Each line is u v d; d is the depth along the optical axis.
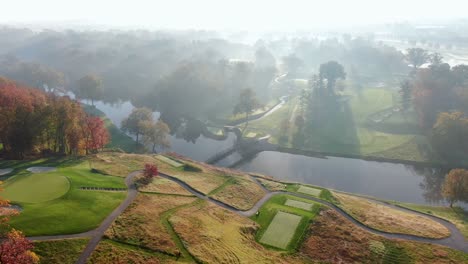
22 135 99.25
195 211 76.31
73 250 56.00
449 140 136.50
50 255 54.09
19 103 101.75
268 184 100.69
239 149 146.50
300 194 93.62
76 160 102.94
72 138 111.62
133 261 55.38
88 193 75.62
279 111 191.75
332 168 129.88
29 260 45.47
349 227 76.12
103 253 56.16
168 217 71.00
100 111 191.00
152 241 61.25
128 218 67.38
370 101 198.38
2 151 108.69
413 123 162.75
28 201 68.88
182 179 95.06
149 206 74.38
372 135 156.38
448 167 128.50
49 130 107.81
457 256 66.25
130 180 88.88
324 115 181.25
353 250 68.31
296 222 76.94
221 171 109.56
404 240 71.19
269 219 78.44
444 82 180.12
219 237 66.50
